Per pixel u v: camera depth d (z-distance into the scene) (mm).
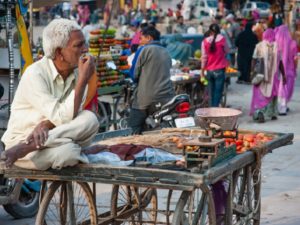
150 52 13688
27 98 6824
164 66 13734
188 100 13219
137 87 13859
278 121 20000
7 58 11562
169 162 7176
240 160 7559
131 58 17797
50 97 6754
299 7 40281
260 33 28969
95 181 6766
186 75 19828
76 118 6781
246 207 8328
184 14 64312
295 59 21109
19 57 11219
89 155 7074
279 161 14672
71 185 7336
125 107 16562
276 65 19766
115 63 16688
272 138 9031
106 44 16500
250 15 38594
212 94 20516
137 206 8789
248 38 29031
